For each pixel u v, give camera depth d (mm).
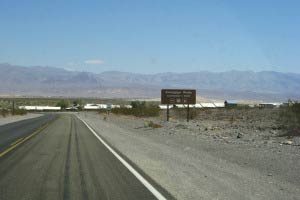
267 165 16906
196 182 13320
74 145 26281
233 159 19094
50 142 28328
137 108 80250
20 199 10930
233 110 64562
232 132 33781
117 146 25812
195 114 59125
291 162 17516
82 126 50562
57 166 16953
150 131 40844
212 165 17188
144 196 11328
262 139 27484
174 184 12992
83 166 16953
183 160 18891
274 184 12930
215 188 12344
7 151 22578
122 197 11219
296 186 12641
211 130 36719
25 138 31719
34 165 17219
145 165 17250
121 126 52031
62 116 93750
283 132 30359
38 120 69125
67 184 13031
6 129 43531
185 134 34625
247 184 12938
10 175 14695
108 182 13359
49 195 11445
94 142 28594
